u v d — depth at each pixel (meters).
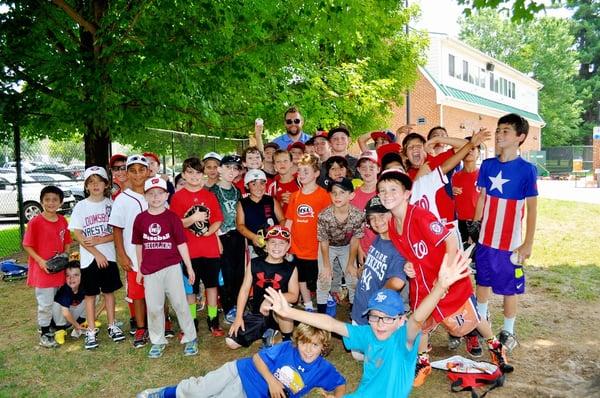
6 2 6.91
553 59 48.34
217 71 7.57
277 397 3.19
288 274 4.51
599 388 3.81
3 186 15.61
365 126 15.88
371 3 7.83
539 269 7.55
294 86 12.10
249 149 5.84
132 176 4.98
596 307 5.74
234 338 4.34
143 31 7.17
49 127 8.17
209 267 5.13
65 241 5.23
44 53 7.52
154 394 3.45
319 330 3.14
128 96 7.39
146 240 4.53
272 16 7.46
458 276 2.85
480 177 4.55
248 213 5.43
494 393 3.77
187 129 11.57
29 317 5.95
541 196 19.06
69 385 4.12
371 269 4.07
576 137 51.56
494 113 29.58
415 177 4.85
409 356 3.02
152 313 4.59
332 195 4.78
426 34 17.84
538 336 4.89
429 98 24.02
